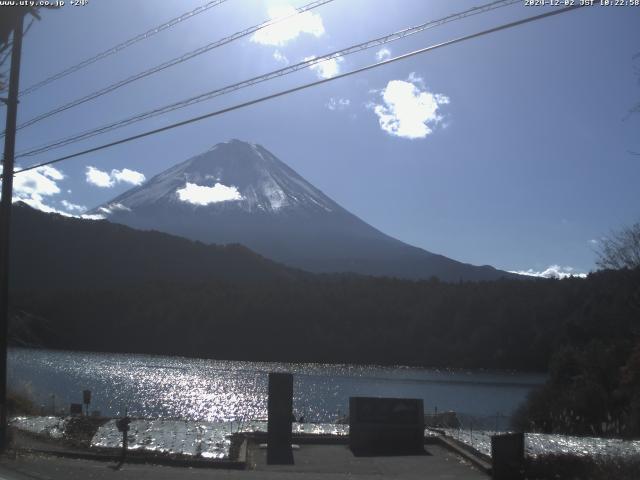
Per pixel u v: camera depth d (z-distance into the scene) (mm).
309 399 62500
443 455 16219
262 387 71938
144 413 51250
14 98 17797
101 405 53688
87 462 14328
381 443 17000
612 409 29844
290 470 14242
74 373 76500
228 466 14445
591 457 13742
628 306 41625
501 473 13250
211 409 55594
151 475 13000
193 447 15727
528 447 15422
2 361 17219
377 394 67312
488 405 60312
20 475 12562
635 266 41344
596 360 34062
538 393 37844
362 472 14133
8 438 15984
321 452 16422
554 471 13266
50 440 16625
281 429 16688
